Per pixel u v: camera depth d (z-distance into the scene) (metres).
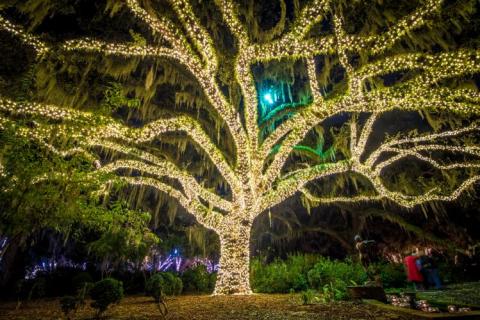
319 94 9.67
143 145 12.56
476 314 4.45
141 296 11.66
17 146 5.06
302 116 10.00
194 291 13.27
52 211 5.21
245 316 5.41
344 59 9.12
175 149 14.91
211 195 10.52
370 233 19.23
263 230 18.19
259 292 10.80
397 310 5.08
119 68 10.07
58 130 6.74
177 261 21.19
